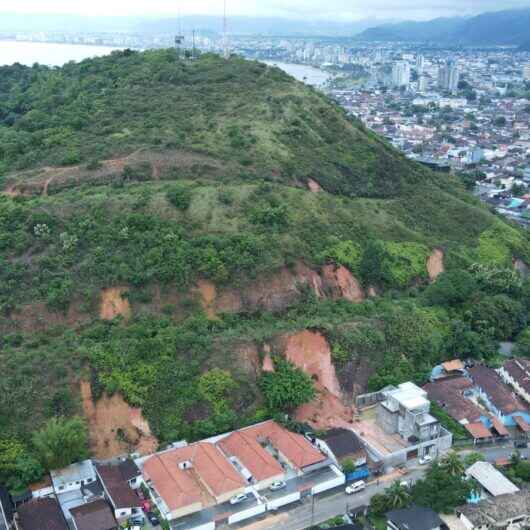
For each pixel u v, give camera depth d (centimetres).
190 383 7462
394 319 9119
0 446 6488
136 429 7094
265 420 7575
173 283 8475
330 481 6800
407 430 7531
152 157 10594
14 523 6025
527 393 8475
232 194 9900
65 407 6931
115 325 8006
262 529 6253
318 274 9544
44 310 8019
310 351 8238
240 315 8569
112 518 6062
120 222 9038
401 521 6203
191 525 6100
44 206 9256
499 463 7288
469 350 9494
